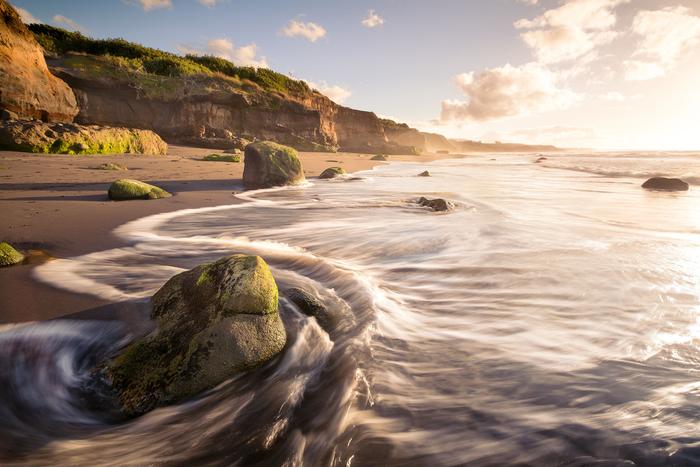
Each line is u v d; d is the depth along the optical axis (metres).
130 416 2.62
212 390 2.79
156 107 37.34
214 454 2.31
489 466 2.08
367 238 7.15
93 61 36.41
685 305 4.03
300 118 49.72
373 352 3.26
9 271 4.70
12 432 2.42
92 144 21.39
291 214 9.39
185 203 10.18
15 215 7.45
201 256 5.71
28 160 16.50
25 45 23.06
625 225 8.19
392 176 21.77
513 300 4.28
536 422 2.38
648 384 2.70
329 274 5.05
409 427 2.40
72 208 8.48
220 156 23.69
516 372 2.93
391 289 4.71
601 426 2.31
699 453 2.06
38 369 2.94
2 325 3.37
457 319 3.88
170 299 3.51
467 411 2.51
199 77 41.75
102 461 2.24
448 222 8.53
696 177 18.89
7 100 21.78
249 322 3.10
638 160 42.22
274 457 2.27
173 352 2.95
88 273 4.78
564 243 6.64
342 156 43.47
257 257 3.55
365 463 2.14
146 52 45.03
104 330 3.38
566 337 3.44
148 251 5.87
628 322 3.68
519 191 14.80
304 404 2.68
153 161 20.30
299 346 3.29
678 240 6.79
